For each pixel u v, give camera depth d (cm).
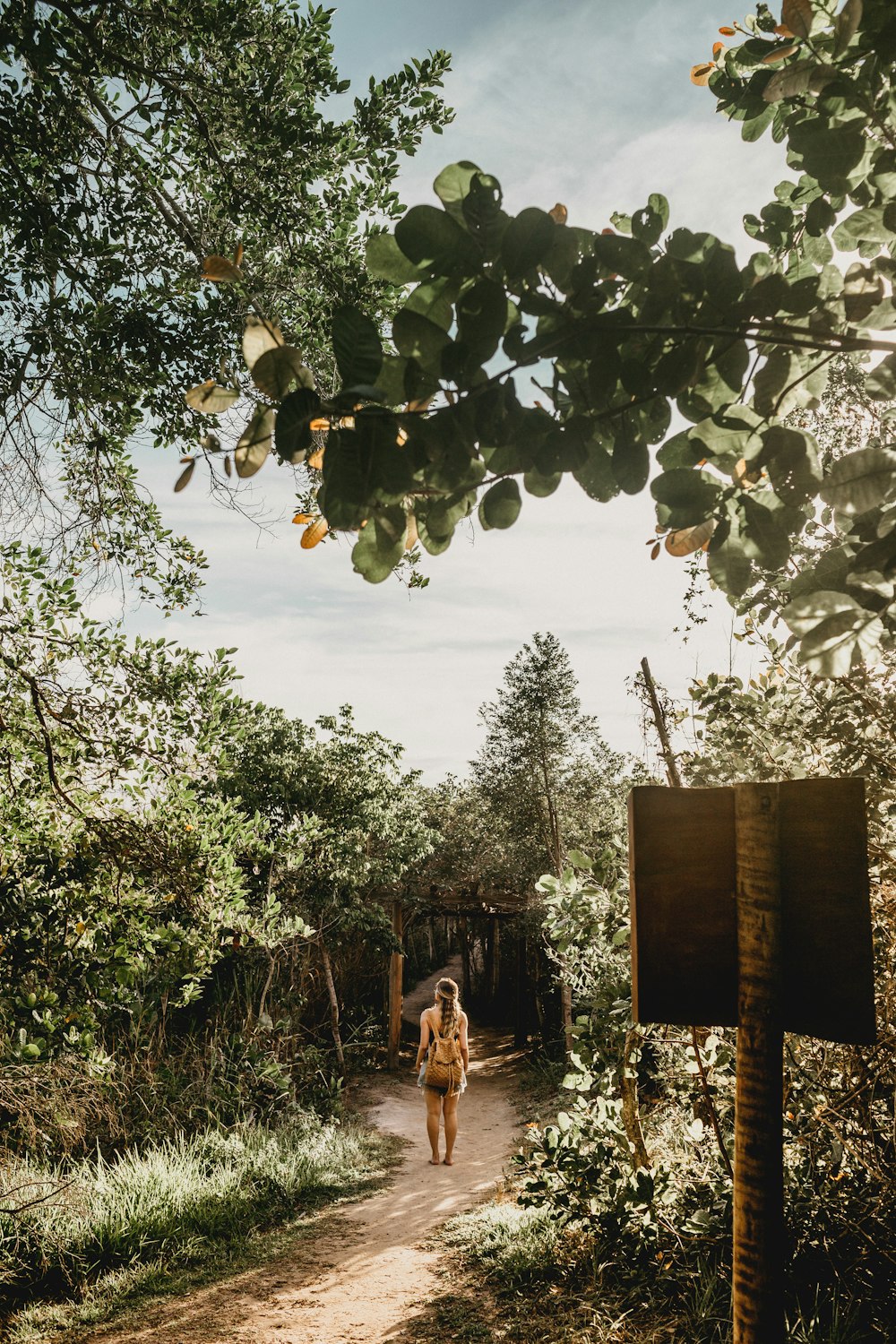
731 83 231
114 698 517
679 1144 541
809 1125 404
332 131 473
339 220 503
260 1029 1036
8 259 433
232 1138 827
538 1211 559
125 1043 848
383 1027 1730
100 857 511
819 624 177
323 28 471
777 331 151
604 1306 417
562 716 1719
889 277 162
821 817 149
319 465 148
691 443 167
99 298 451
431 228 132
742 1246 142
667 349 149
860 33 158
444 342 134
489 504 155
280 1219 688
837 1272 363
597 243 142
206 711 534
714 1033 444
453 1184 787
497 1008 2341
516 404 140
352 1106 1179
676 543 198
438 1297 488
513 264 133
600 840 900
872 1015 142
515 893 1794
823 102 170
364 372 125
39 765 511
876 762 379
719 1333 355
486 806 1866
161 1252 592
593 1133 481
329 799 1242
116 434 502
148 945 524
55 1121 644
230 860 564
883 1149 385
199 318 476
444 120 500
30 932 493
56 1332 487
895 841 373
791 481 164
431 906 1855
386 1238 623
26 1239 560
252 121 456
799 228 198
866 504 164
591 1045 478
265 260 516
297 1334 462
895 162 165
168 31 467
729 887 154
